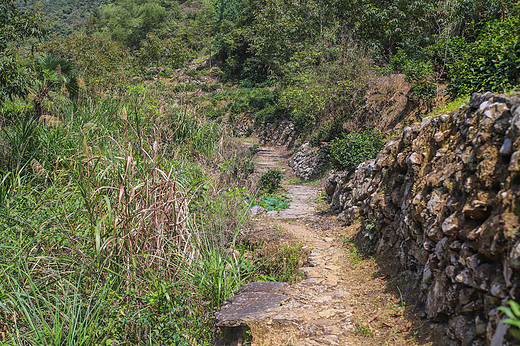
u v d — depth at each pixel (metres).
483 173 3.13
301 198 12.49
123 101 11.14
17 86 9.52
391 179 6.04
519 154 2.71
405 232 4.93
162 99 12.80
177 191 5.88
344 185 9.61
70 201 6.21
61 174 6.95
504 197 2.77
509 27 5.82
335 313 4.25
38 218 5.86
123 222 5.21
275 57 28.92
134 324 4.61
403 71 14.16
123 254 5.08
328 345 3.61
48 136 8.06
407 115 11.38
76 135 8.36
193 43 63.44
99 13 112.38
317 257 6.52
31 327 4.10
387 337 3.65
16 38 9.95
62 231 5.48
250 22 52.84
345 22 19.95
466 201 3.34
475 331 2.84
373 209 6.32
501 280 2.62
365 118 14.37
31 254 5.21
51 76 12.07
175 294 4.94
